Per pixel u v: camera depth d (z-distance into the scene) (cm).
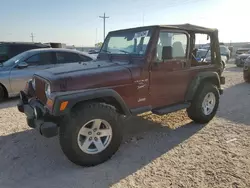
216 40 499
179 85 431
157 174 303
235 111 580
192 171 308
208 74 473
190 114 476
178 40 417
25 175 305
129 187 277
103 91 321
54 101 291
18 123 500
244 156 347
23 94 395
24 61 707
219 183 282
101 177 299
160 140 410
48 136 297
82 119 305
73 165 329
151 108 395
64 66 391
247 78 1018
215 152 360
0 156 356
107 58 443
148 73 378
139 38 393
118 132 340
